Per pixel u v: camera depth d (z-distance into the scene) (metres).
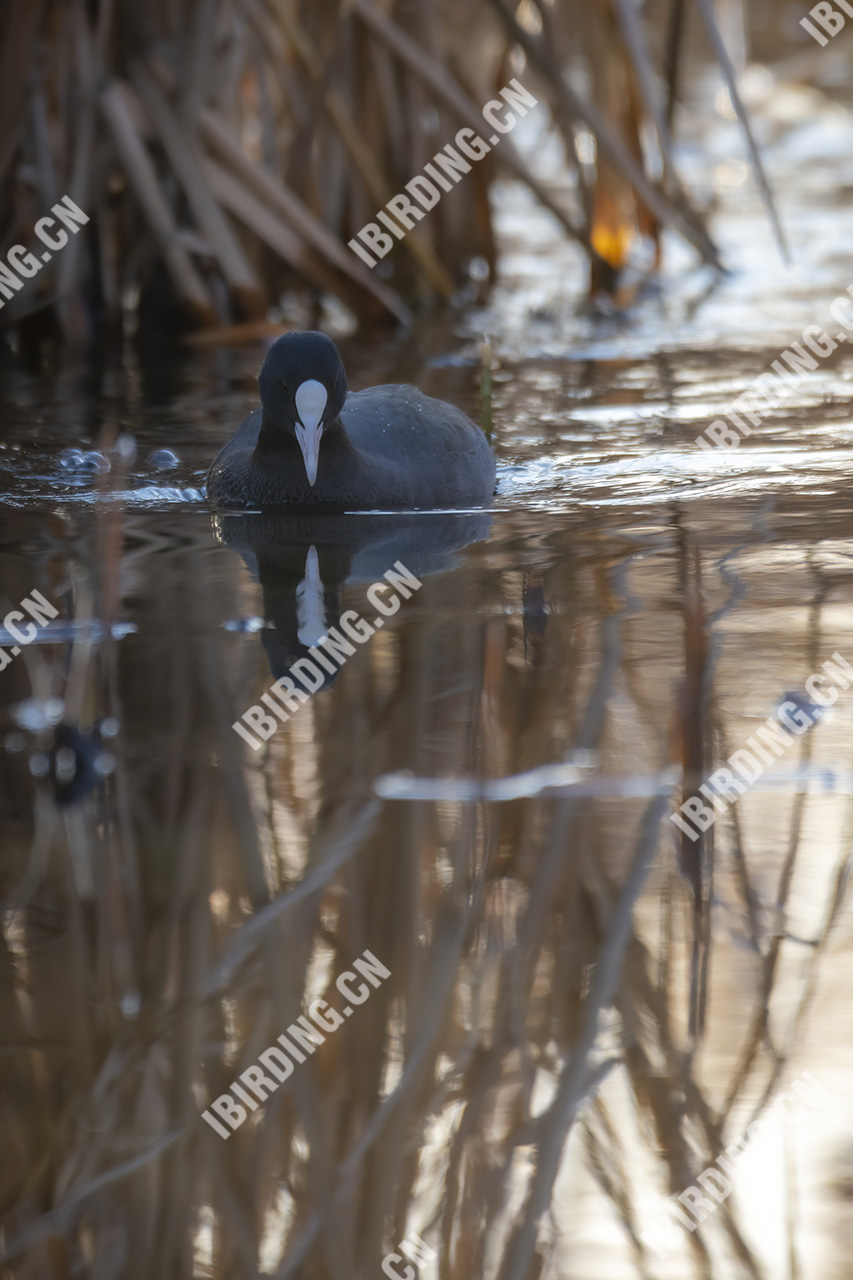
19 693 7.20
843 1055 4.81
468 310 18.11
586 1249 4.19
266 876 5.70
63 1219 4.29
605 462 11.67
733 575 8.69
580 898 5.56
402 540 9.66
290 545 9.55
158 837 5.96
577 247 21.41
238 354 16.06
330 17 16.94
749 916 5.46
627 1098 4.68
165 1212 4.32
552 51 16.75
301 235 16.73
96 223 16.69
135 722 6.85
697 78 35.19
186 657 7.52
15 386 14.62
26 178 16.23
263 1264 4.17
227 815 6.11
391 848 5.86
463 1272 4.12
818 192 24.22
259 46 17.12
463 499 10.83
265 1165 4.48
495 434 12.62
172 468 11.71
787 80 33.56
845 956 5.25
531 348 15.98
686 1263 4.12
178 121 16.06
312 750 6.60
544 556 9.20
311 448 9.79
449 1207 4.34
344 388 10.38
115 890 5.62
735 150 27.89
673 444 12.13
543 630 7.85
